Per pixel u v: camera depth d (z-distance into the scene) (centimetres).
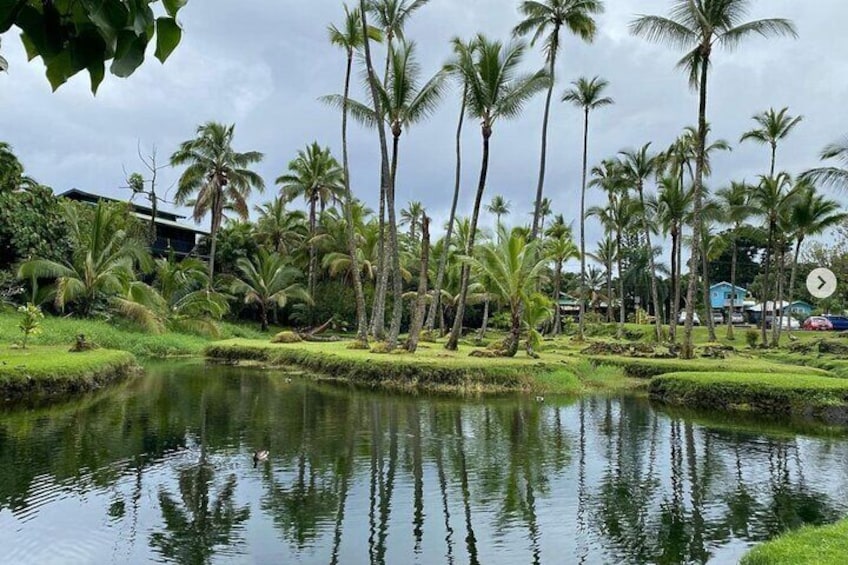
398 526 724
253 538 680
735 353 2825
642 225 4156
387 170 2428
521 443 1159
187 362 2547
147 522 720
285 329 4291
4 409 1357
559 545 678
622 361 2195
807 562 534
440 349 2616
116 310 2822
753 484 919
